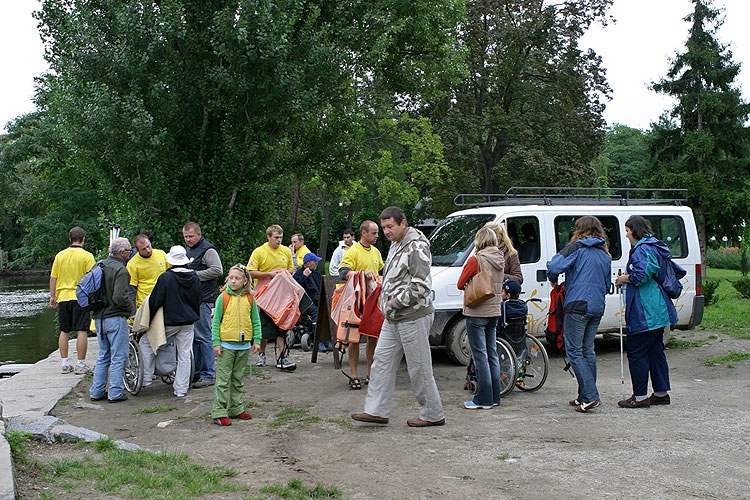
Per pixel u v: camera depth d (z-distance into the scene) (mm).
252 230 15945
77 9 14234
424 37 20094
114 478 4238
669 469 4668
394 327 6039
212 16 14547
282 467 4875
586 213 10219
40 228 32688
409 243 5945
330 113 17062
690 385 7922
